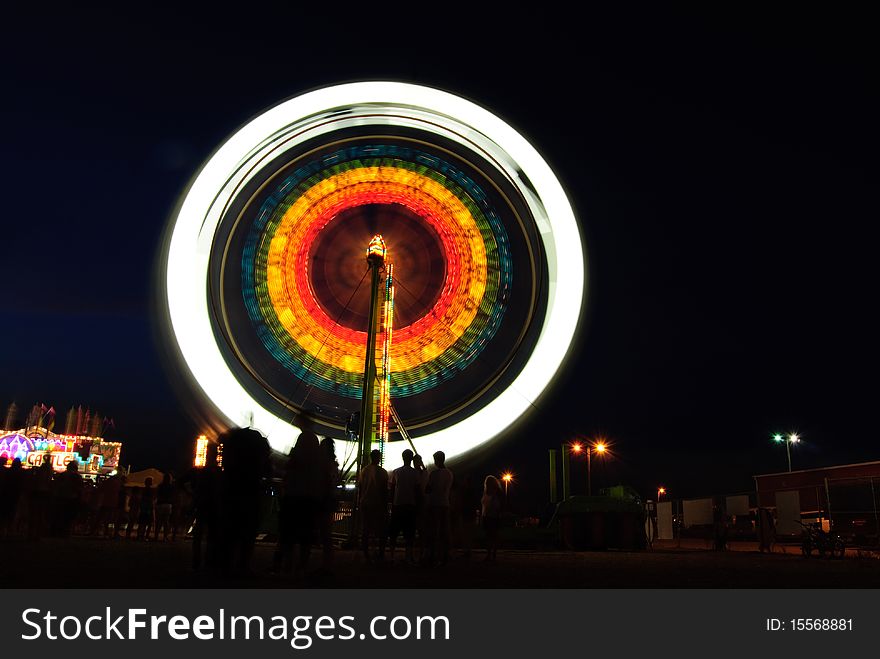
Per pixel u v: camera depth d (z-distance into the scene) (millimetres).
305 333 23703
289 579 7137
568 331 21844
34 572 7051
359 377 23797
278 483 8688
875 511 21859
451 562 11266
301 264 24203
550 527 19500
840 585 7938
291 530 7508
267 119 22875
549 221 22953
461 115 23953
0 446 39281
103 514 18438
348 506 17125
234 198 22953
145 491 16734
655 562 12000
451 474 10281
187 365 20484
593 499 19312
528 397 22031
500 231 24266
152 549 12047
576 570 9461
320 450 7676
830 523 22812
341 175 25125
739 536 31094
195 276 21328
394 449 21750
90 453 41844
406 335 24359
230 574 7191
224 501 7320
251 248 23594
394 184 25266
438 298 24641
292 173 24688
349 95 23688
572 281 22234
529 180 23438
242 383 21891
